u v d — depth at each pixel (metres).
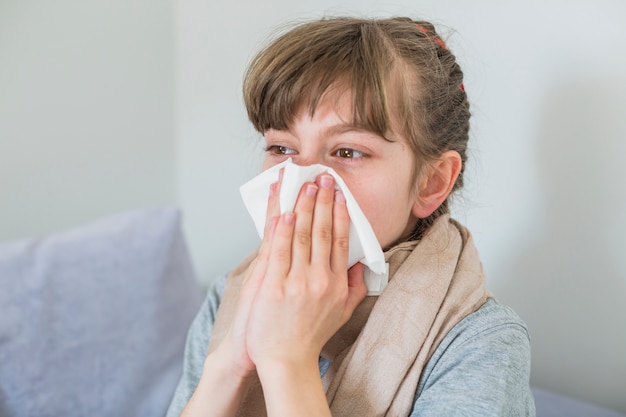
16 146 1.42
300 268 0.61
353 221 0.60
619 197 0.98
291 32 0.67
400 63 0.65
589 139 0.98
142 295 1.21
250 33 1.29
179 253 1.28
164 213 1.28
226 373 0.65
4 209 1.43
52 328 1.11
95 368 1.15
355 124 0.62
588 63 0.96
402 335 0.66
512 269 1.09
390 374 0.65
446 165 0.71
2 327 1.07
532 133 1.03
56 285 1.13
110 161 1.53
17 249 1.14
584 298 1.04
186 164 1.50
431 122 0.68
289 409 0.58
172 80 1.46
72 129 1.48
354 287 0.67
